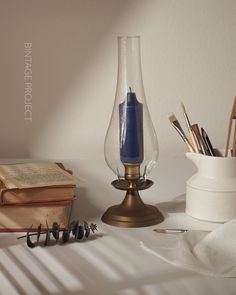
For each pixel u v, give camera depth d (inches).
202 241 34.6
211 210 39.6
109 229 38.9
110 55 62.2
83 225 37.8
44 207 38.4
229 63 63.2
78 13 61.2
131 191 40.4
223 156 43.1
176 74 63.2
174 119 41.9
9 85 62.2
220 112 64.3
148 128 40.0
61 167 48.3
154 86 63.3
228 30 62.6
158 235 37.5
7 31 61.1
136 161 39.4
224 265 32.5
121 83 39.9
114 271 32.2
